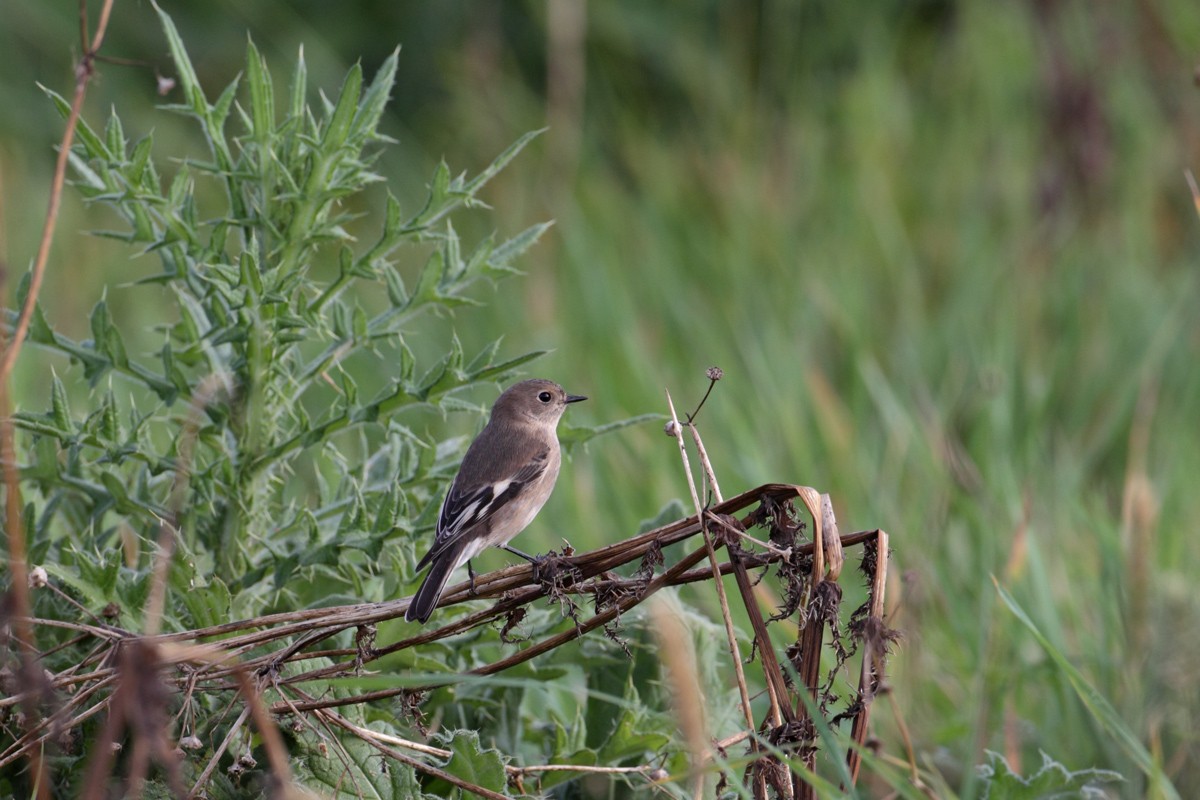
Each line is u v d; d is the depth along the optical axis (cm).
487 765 700
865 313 1675
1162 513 1247
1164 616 970
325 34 2123
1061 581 1153
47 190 1961
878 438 1406
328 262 1836
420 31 2145
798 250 1820
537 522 1220
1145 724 918
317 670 697
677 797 754
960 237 1867
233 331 747
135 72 2031
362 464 826
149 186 747
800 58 2197
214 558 780
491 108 2095
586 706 852
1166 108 1950
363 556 825
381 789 708
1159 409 1502
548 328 1639
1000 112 2073
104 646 705
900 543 1175
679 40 2173
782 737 661
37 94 2028
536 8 2147
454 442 909
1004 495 1246
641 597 675
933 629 1081
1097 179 1845
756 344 1520
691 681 579
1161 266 1841
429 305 782
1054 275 1770
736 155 2033
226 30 2064
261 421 775
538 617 831
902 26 2203
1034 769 962
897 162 2016
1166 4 2020
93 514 775
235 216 777
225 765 705
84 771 684
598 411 1447
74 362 757
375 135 775
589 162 2066
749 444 1312
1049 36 1922
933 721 995
